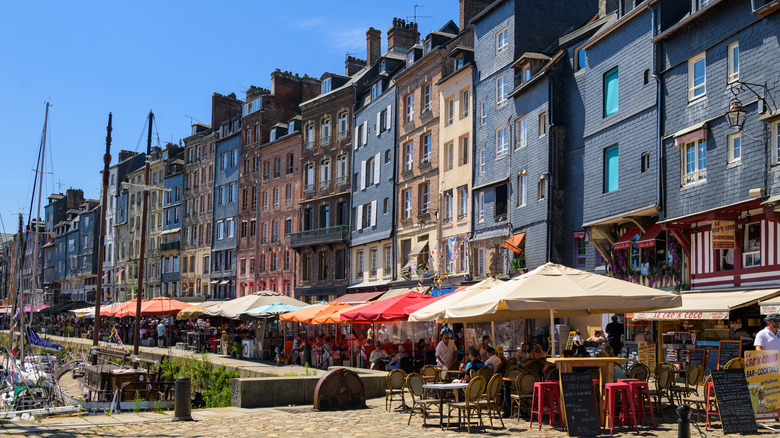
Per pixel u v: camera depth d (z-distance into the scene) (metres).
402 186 44.22
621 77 25.61
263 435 12.20
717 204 20.62
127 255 86.94
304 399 17.11
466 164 37.91
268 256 59.91
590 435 11.20
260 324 34.97
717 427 11.71
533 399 12.35
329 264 52.00
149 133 37.25
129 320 54.06
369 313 21.12
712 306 18.83
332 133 53.06
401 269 43.31
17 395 21.97
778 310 16.95
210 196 70.44
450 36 43.25
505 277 32.94
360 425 13.21
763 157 19.02
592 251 27.66
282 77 63.78
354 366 26.80
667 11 23.41
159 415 15.22
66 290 105.12
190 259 73.19
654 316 20.59
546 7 34.47
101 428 13.23
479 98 36.88
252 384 16.61
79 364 30.06
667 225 22.53
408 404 16.23
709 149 21.08
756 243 19.86
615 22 25.75
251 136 63.97
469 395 12.14
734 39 20.36
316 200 54.00
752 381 11.37
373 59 55.22
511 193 33.09
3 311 60.50
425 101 42.84
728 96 20.45
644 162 24.30
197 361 27.84
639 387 12.20
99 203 97.19
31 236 105.12
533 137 31.28
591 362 12.03
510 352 23.34
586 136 27.53
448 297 16.52
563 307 12.12
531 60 31.89
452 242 38.56
